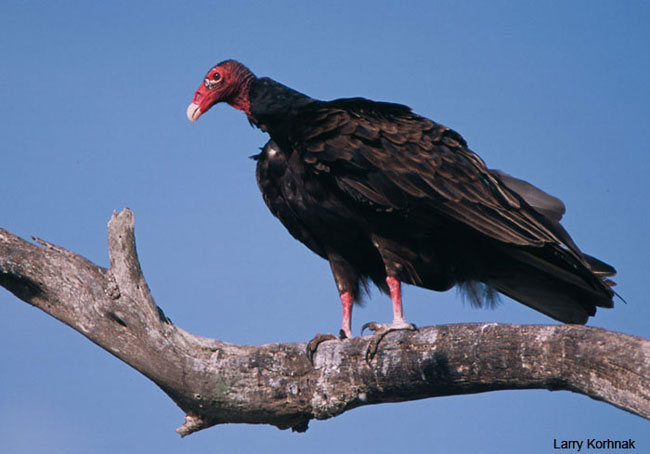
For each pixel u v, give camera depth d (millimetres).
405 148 10891
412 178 10766
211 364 9406
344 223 11242
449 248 11219
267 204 12102
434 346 8898
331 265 11914
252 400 9461
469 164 11055
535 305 11922
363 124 10914
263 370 9492
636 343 7578
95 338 9469
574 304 11633
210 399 9445
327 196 11070
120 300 9336
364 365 9289
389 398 9453
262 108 11453
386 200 10750
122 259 9352
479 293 11844
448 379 8875
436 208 10766
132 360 9422
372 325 10047
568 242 10930
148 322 9367
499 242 10867
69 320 9508
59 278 9422
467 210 10758
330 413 9500
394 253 11047
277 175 11570
